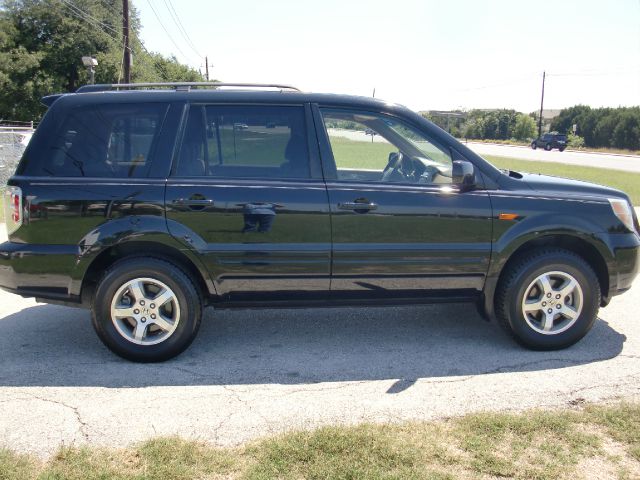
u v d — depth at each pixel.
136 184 3.88
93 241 3.84
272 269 3.98
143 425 3.15
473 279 4.18
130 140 3.98
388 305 4.23
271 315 5.11
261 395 3.53
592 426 3.08
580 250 4.41
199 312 4.04
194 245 3.89
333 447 2.85
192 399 3.47
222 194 3.90
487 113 89.00
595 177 20.41
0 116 46.62
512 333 4.23
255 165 4.03
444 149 4.20
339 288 4.09
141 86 4.16
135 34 53.12
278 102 4.11
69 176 3.90
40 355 4.16
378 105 4.20
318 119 4.12
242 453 2.84
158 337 3.99
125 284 3.91
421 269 4.09
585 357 4.13
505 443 2.90
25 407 3.36
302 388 3.63
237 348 4.32
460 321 4.95
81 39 47.34
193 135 4.01
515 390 3.58
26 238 3.88
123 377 3.79
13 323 4.86
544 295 4.18
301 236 3.96
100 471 2.66
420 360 4.09
